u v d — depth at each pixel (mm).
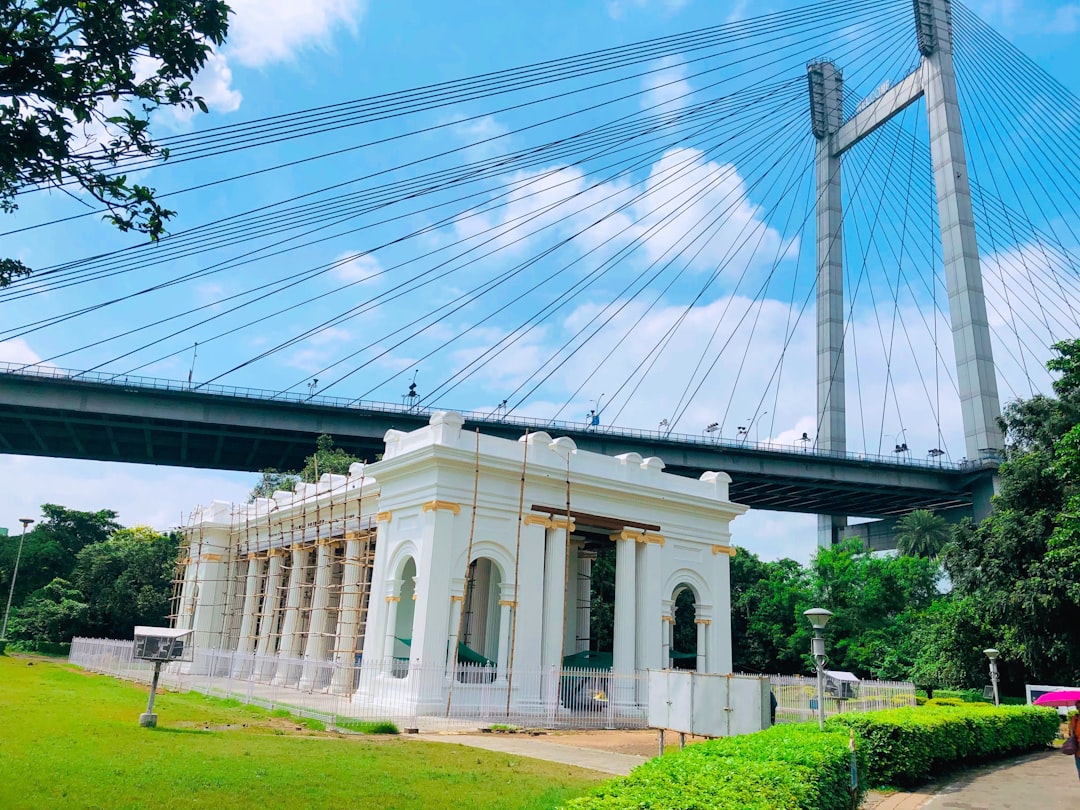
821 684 16672
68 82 8977
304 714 25234
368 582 33188
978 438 77875
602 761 18625
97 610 64062
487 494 29891
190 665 37625
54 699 24891
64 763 14039
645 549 33875
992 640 40312
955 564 40812
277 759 15672
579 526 33625
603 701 29969
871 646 56906
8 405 58094
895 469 80125
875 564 62219
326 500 37094
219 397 62000
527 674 28625
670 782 9031
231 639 45469
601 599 59312
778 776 9727
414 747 18969
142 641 20297
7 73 8836
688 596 62781
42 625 62125
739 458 75875
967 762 20609
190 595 47688
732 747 11664
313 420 64562
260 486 71688
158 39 9594
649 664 32656
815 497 88438
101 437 67438
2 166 9219
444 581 28125
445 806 12102
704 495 36750
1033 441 41562
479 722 25766
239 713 24797
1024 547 36781
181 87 10023
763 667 65125
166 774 13461
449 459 28922
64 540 77750
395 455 32125
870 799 15664
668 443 72625
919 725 17719
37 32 8984
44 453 71375
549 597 30672
